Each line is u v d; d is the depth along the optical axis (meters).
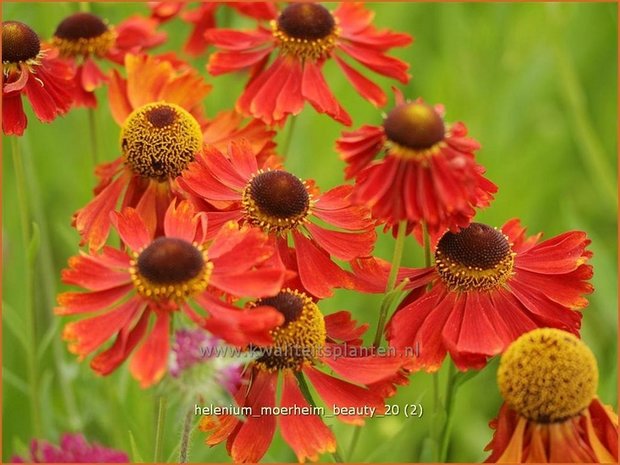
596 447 0.42
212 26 0.62
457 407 0.61
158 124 0.50
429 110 0.43
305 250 0.47
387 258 0.65
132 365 0.41
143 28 0.59
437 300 0.47
